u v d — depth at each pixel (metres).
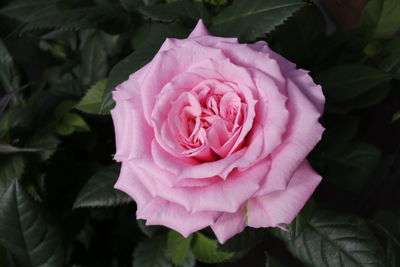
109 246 0.42
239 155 0.27
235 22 0.32
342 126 0.35
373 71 0.33
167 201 0.29
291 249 0.33
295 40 0.37
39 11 0.39
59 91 0.40
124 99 0.29
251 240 0.32
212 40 0.29
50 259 0.33
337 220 0.33
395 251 0.34
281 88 0.28
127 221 0.42
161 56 0.29
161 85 0.29
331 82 0.33
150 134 0.29
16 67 0.41
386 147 0.39
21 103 0.40
